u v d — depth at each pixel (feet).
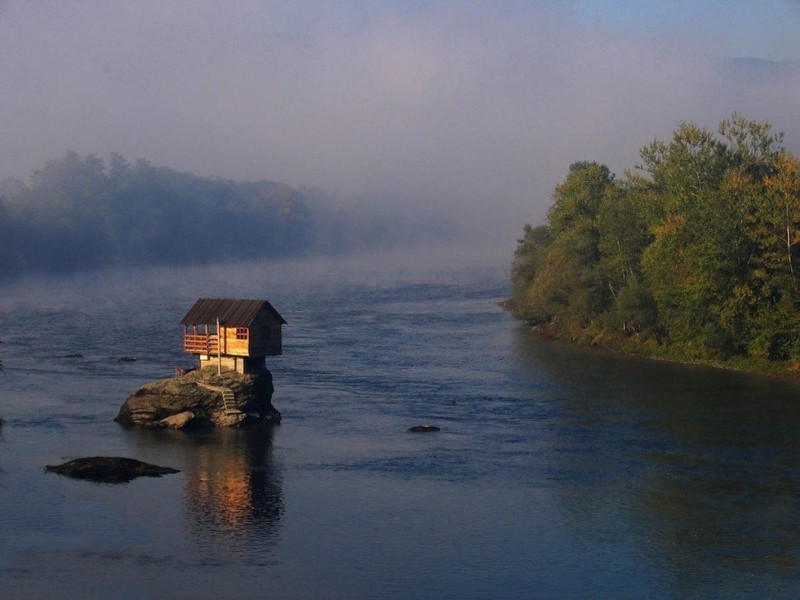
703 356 308.19
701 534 143.54
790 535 143.02
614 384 266.36
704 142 358.02
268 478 172.45
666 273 317.42
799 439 198.90
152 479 171.42
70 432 206.90
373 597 121.19
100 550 136.15
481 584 125.59
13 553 134.41
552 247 417.69
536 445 195.72
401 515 152.25
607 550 137.80
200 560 132.77
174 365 299.99
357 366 302.45
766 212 294.05
